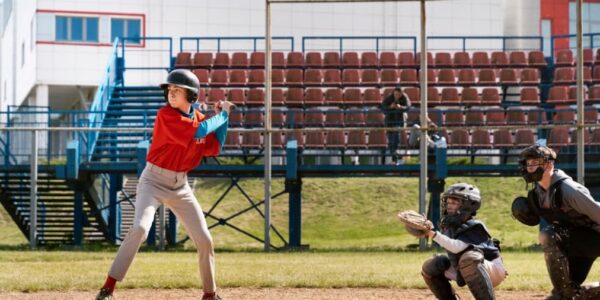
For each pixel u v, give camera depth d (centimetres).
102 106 2398
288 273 1205
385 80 2667
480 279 738
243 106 2489
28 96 3731
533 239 2314
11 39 4081
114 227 2333
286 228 2727
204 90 2570
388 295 1019
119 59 2658
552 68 2731
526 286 1066
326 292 1046
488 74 2661
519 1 4000
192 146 823
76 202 2100
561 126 1759
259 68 2700
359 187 2994
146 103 2548
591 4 4100
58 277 1141
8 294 1015
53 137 3375
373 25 3616
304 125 2362
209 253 854
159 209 1939
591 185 2164
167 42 3550
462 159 2894
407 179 3067
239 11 3597
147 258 1537
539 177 771
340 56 2734
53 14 3503
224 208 2864
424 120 1800
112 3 3534
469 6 3650
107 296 807
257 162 2642
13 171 2120
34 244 1919
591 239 788
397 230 2650
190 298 988
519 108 2425
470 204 763
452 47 3659
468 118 2370
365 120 2358
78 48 3525
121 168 2119
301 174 2164
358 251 1853
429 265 786
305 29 3600
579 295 797
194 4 3569
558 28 4034
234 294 1027
